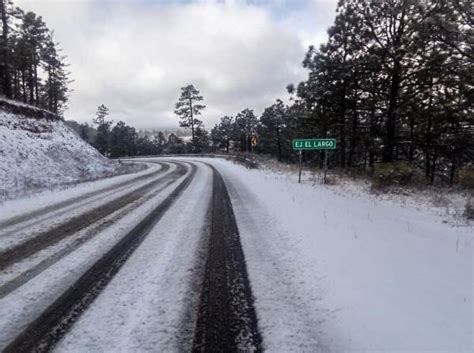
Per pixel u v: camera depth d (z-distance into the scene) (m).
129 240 6.43
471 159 16.94
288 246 5.93
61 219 8.27
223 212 8.98
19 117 25.67
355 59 15.29
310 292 4.14
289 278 4.58
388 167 13.92
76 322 3.52
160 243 6.22
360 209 9.20
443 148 15.43
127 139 81.94
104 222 7.91
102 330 3.37
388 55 14.19
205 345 3.12
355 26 14.96
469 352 2.84
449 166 29.08
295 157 59.31
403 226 7.30
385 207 9.63
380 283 4.27
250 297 4.06
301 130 28.30
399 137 15.58
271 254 5.57
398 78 14.52
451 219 8.03
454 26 10.41
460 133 14.99
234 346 3.10
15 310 3.78
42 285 4.43
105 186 15.16
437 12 11.12
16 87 50.12
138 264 5.16
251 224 7.61
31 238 6.61
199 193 12.49
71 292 4.22
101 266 5.09
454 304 3.68
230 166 28.28
